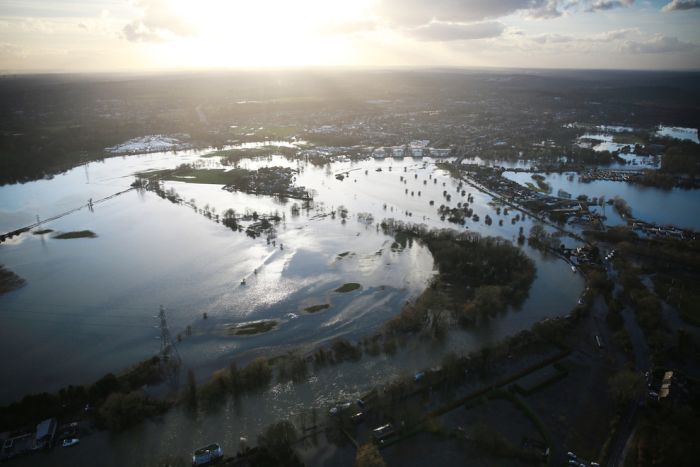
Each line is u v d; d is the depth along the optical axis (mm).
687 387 145625
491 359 160375
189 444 129500
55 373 161000
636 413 137750
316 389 150000
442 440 128750
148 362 163125
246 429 134375
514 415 138125
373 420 136000
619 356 164625
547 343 171875
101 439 131750
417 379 151125
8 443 128875
